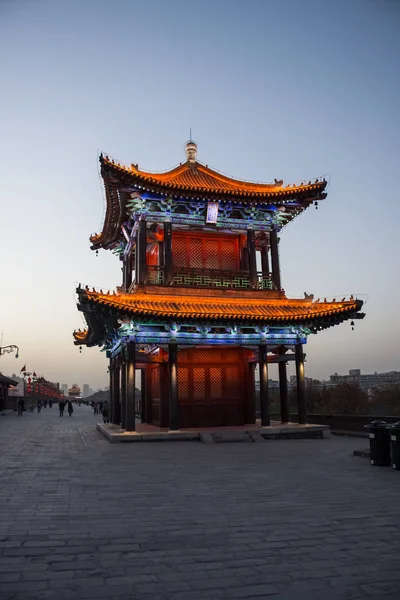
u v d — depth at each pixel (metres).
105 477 16.20
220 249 37.69
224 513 11.20
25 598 6.54
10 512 11.34
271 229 36.28
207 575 7.36
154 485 14.74
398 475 16.44
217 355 35.62
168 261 33.22
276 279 35.59
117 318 29.94
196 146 38.97
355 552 8.41
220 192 33.41
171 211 33.88
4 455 22.30
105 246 43.38
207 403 34.66
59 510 11.53
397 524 10.21
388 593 6.72
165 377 34.03
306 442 28.12
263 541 9.03
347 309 31.92
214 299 32.94
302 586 6.95
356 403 100.44
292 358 33.28
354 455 21.67
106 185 32.59
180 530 9.79
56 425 45.25
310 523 10.28
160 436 28.38
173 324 30.66
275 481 15.37
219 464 19.27
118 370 38.44
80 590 6.82
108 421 42.78
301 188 34.84
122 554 8.32
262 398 31.64
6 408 81.94
